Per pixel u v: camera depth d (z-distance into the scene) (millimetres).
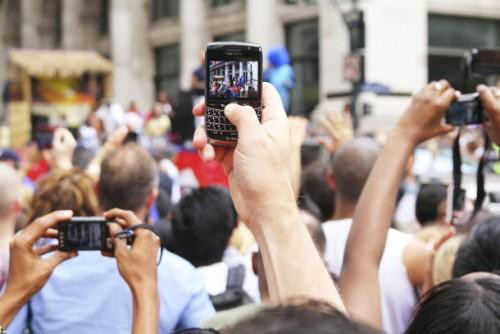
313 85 22109
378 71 17391
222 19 26031
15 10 40812
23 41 36656
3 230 3338
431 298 1583
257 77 1717
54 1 36812
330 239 3518
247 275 3598
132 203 3129
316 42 22031
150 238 2236
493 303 1500
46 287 2752
